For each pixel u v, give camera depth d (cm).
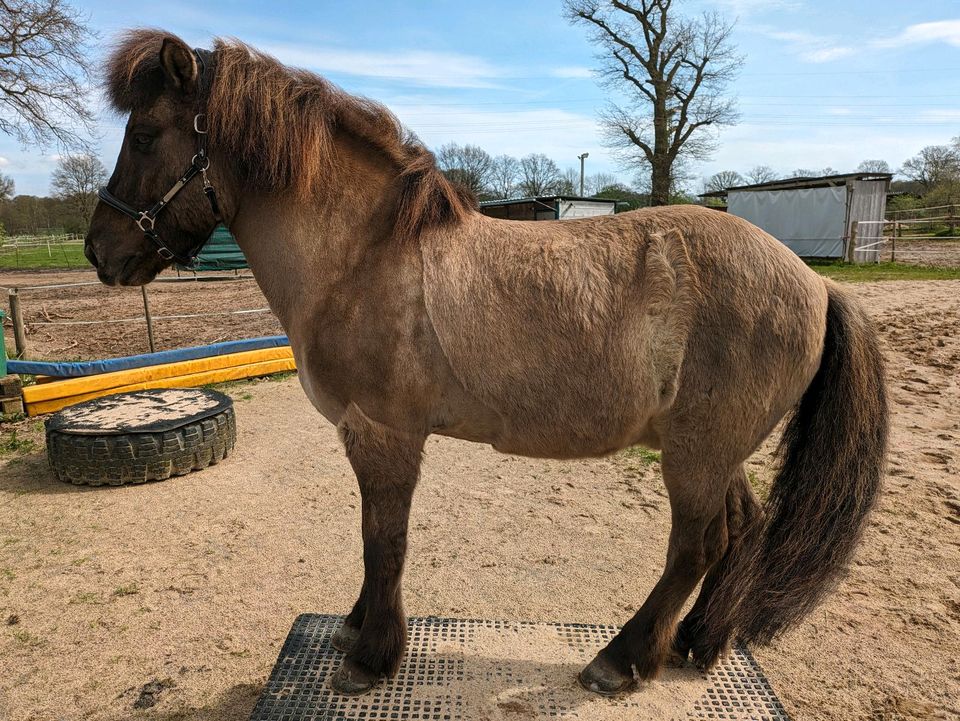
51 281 1909
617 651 223
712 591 242
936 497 386
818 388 214
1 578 311
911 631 268
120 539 350
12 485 419
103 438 407
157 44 217
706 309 198
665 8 2492
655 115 2625
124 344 892
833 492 208
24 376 645
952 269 1573
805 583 209
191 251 232
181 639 269
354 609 242
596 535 358
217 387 668
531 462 470
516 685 223
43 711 229
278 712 210
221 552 339
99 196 223
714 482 211
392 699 215
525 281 203
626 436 211
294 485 427
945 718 222
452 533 362
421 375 207
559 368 202
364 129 222
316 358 216
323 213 216
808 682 241
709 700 218
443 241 210
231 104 211
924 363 691
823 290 215
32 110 2028
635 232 210
